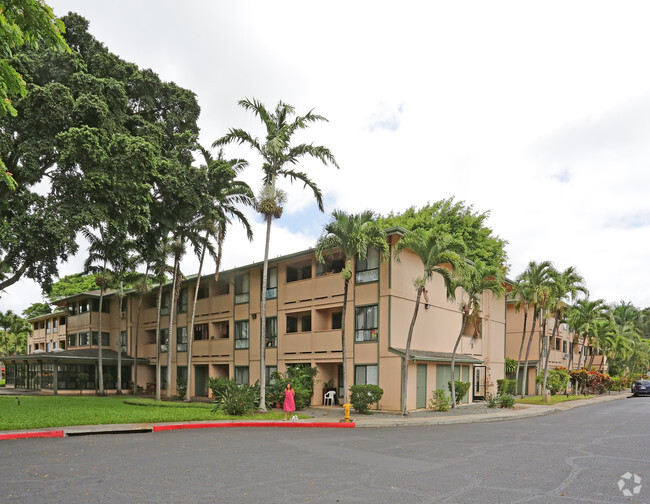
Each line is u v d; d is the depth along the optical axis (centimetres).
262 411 2245
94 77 2030
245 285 3353
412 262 2706
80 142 1853
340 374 2853
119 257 2627
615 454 1202
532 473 966
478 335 3400
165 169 2312
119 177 1973
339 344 2672
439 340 2892
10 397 3303
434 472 972
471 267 2506
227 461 1060
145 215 2323
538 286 3212
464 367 3062
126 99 2164
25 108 1858
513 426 1897
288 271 3189
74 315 5022
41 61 1975
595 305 4375
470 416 2227
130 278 3778
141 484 844
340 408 2588
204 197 2519
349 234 2225
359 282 2645
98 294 4697
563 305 3566
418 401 2523
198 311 3744
